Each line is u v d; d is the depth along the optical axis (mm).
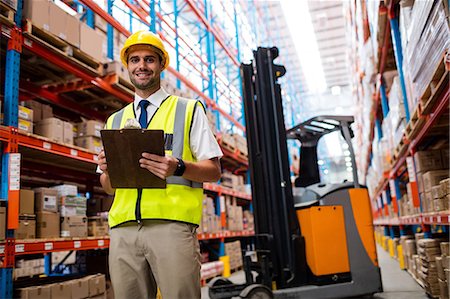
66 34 3770
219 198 7727
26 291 3152
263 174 4559
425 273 4461
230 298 4457
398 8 5125
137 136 1631
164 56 2090
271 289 4086
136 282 1863
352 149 4770
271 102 4645
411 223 5793
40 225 3422
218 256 8047
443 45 2914
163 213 1831
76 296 3578
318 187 4719
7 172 3031
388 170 8320
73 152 3793
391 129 6766
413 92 4320
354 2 8367
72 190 3807
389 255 10117
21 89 4211
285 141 4551
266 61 4738
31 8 3400
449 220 3402
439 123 4555
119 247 1883
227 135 8172
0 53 3607
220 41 9266
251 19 13289
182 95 6359
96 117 5230
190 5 7973
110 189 2092
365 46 7543
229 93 10289
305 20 16297
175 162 1724
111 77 4480
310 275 4309
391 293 4816
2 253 2895
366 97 9523
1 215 2912
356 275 4285
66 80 4316
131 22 6391
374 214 17188
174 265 1782
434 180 4387
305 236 4398
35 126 3678
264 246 4406
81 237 3805
